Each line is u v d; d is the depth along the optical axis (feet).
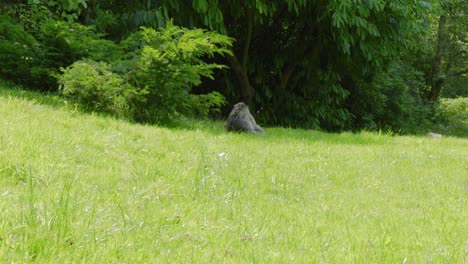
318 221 21.93
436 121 127.54
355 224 22.27
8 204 17.03
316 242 18.33
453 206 28.58
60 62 48.08
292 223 20.86
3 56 46.65
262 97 78.23
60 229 14.93
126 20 58.39
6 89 42.57
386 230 21.29
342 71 82.94
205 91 75.00
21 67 47.39
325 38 75.36
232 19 72.84
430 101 135.44
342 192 29.71
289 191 27.76
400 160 44.70
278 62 76.79
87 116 38.73
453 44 145.38
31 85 48.57
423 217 25.09
